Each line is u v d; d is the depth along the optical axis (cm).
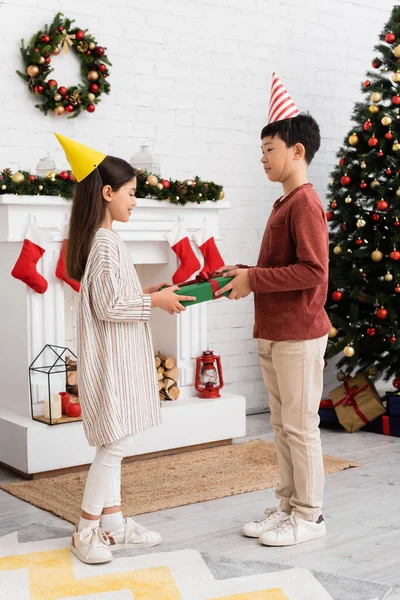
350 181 409
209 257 365
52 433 310
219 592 202
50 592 203
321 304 233
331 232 441
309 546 236
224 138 427
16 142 358
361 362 412
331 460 335
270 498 286
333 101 471
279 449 245
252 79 436
